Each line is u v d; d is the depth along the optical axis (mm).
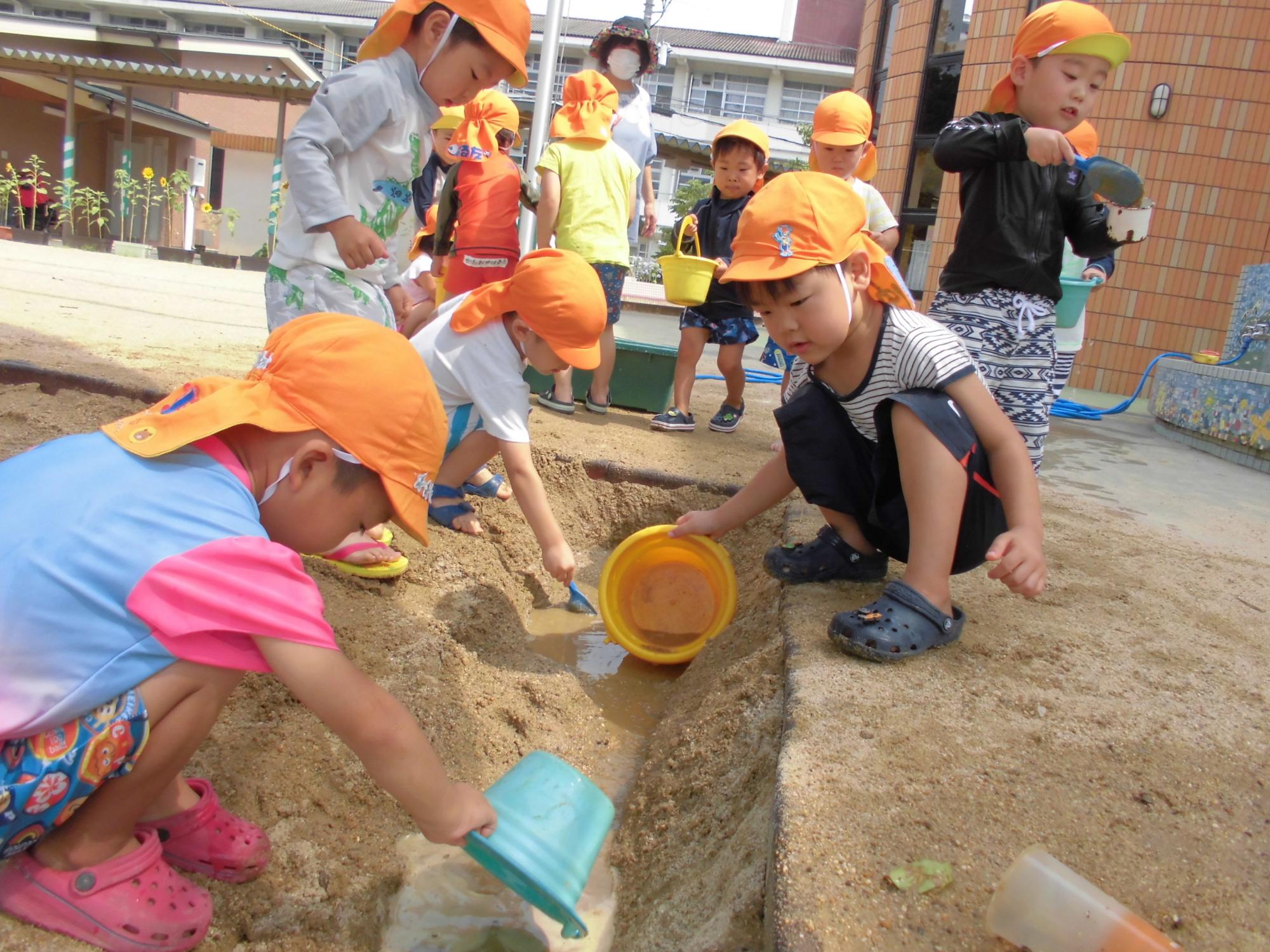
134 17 30266
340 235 2650
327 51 29984
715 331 4680
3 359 3936
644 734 2529
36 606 1274
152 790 1394
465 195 4203
